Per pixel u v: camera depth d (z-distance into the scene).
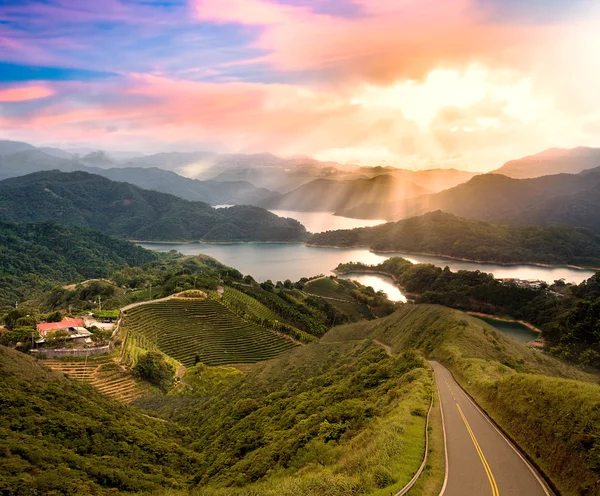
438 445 28.86
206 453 54.69
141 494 40.31
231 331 143.62
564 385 31.36
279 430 49.00
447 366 58.91
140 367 95.25
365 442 30.33
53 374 68.19
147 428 60.78
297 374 76.00
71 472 39.81
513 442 30.23
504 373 50.56
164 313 147.12
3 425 46.00
